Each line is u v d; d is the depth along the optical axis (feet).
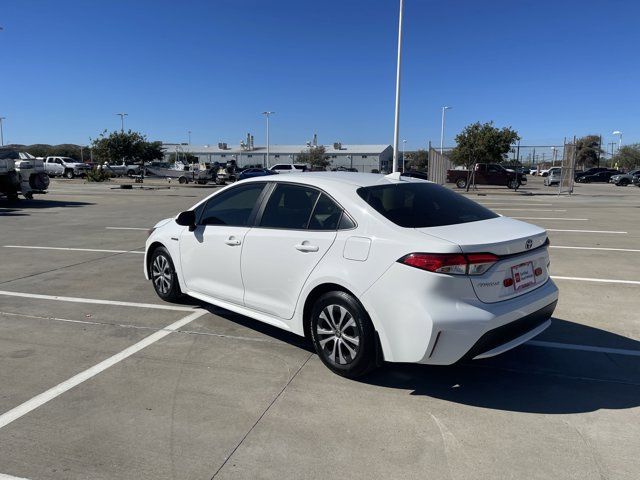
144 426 10.84
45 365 13.89
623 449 10.00
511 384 12.85
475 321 11.07
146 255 20.30
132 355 14.58
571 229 42.01
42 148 306.35
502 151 103.50
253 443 10.21
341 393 12.33
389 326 11.71
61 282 23.18
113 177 175.73
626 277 24.27
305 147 324.80
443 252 11.10
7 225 44.55
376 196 13.15
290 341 15.72
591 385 12.80
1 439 10.35
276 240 14.21
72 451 9.95
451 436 10.48
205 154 322.96
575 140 92.79
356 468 9.42
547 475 9.19
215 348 15.12
